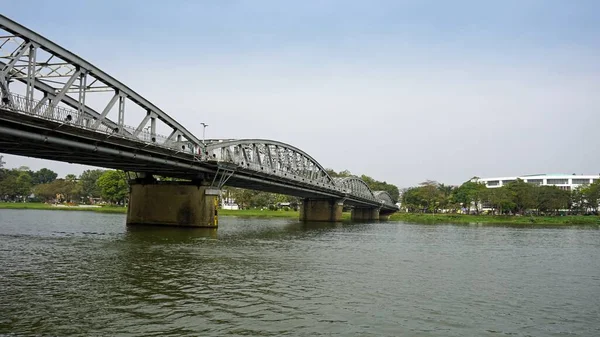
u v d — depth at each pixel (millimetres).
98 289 23453
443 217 154250
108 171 174500
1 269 28391
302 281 27469
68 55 35688
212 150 61812
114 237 49094
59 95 35156
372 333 18000
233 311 20281
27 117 31828
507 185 161625
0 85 30531
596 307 23641
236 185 84312
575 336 18750
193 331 17422
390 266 35062
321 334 17641
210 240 49031
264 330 17859
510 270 35500
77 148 39312
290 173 86812
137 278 26469
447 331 18641
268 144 79562
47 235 51031
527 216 155625
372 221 139250
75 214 120312
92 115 45281
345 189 120438
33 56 32719
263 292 24109
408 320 19953
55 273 27328
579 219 143125
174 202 66000
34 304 20297
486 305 23203
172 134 53219
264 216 150750
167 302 21344
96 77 39469
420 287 27062
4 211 129875
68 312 19266
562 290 28031
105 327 17531
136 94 44719
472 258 42281
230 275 28453
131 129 44594
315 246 48219
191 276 27656
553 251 51469
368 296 24125
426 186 191000
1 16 29891
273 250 42531
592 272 35812
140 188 67875
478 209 191500
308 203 122938
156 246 41438
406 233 77625
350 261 37031
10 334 16406
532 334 18812
